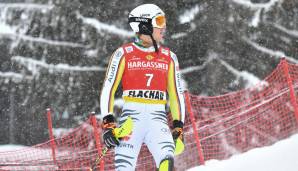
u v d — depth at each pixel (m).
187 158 26.89
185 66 44.19
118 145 12.86
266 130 28.12
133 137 12.84
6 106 49.34
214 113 30.94
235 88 43.09
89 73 45.22
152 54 13.18
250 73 43.69
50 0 47.06
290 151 20.20
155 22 13.11
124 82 13.16
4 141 49.84
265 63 44.22
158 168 12.59
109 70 13.13
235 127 28.86
